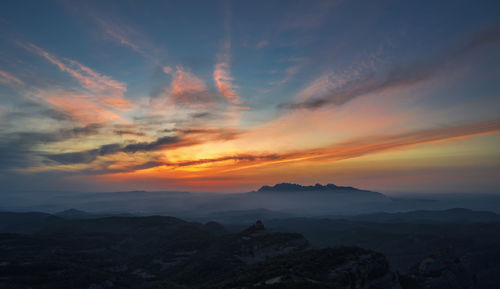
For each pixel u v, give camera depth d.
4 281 89.56
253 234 151.12
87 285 97.38
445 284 116.25
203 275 114.06
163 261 145.88
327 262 86.25
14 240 148.38
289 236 139.12
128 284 110.50
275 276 76.31
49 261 108.06
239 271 100.81
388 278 92.75
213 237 177.00
